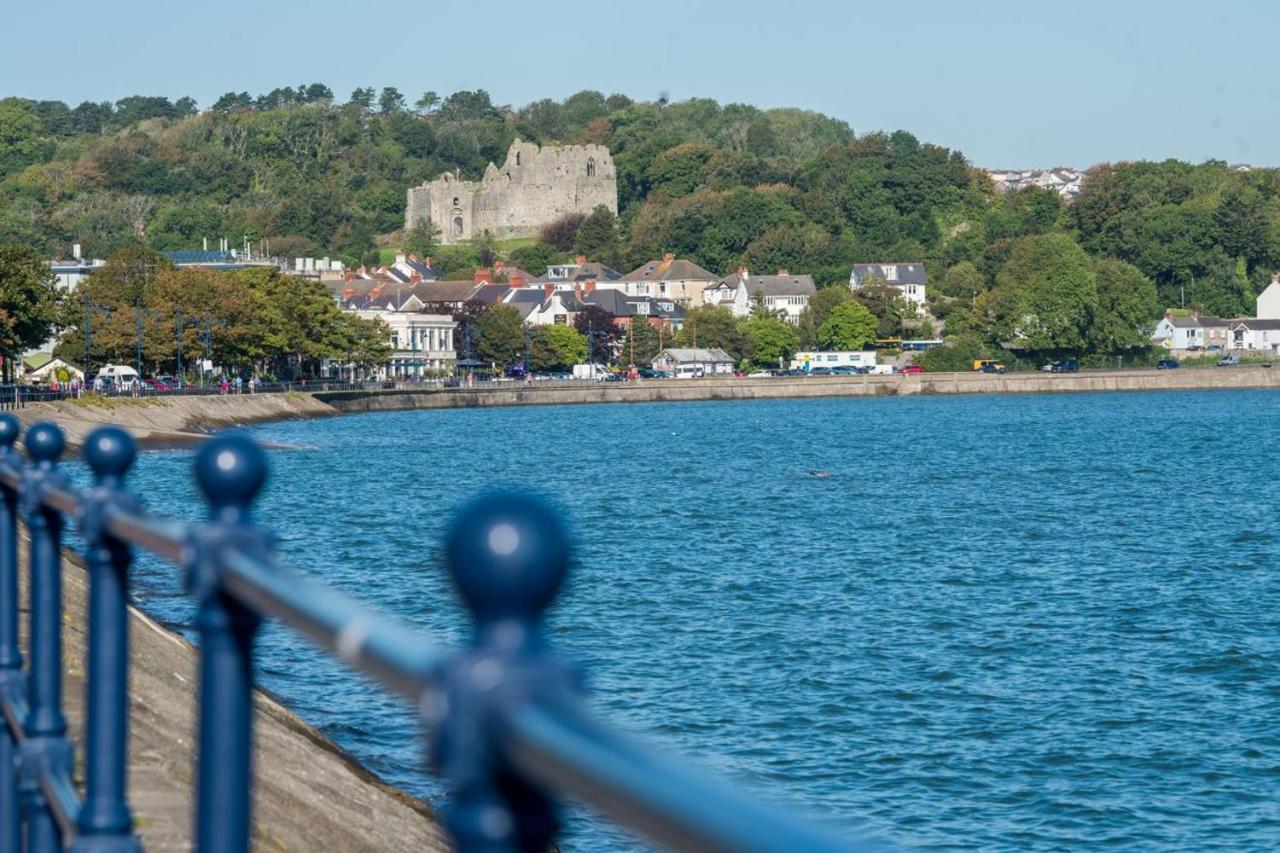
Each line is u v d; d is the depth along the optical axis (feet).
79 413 529.04
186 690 96.78
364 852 78.84
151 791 61.67
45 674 33.30
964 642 170.30
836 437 609.83
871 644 169.48
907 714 137.08
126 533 24.73
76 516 27.73
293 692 132.77
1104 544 263.70
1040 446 548.31
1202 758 123.34
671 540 270.67
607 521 303.07
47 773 32.27
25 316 549.95
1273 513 315.17
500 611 12.19
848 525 294.87
